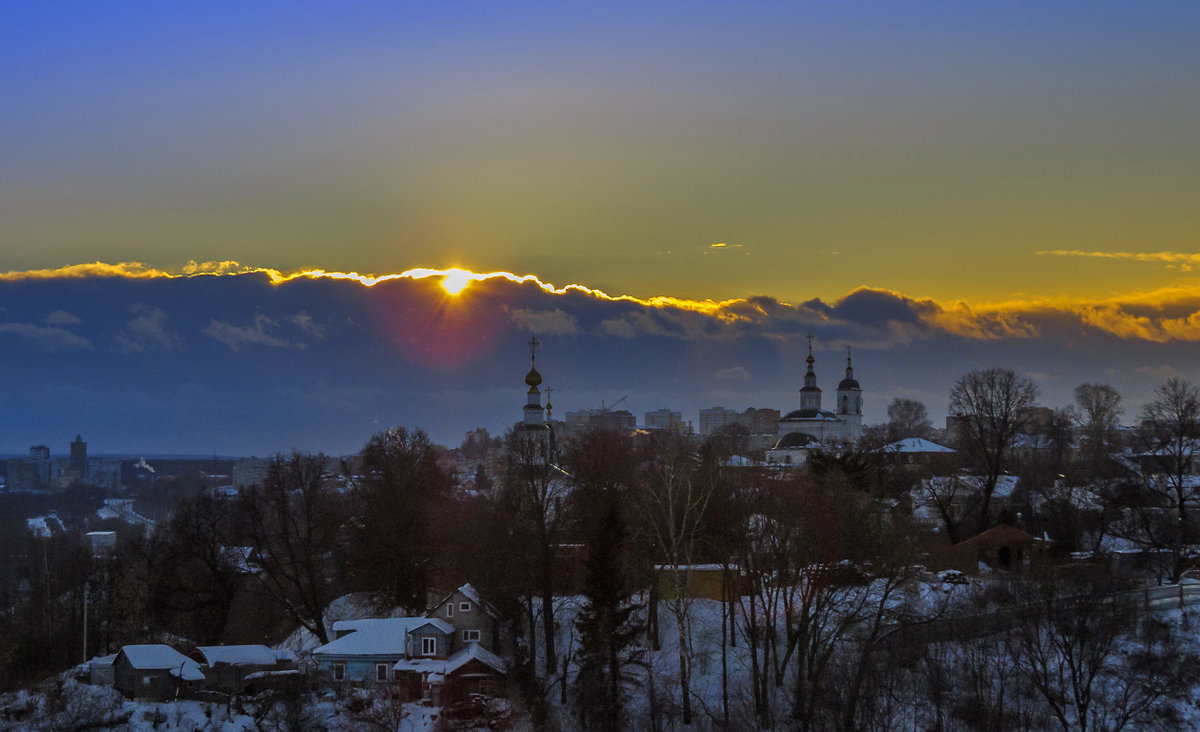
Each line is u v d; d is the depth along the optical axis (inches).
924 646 3973.9
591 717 3779.5
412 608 4825.3
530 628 4237.2
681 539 3959.2
